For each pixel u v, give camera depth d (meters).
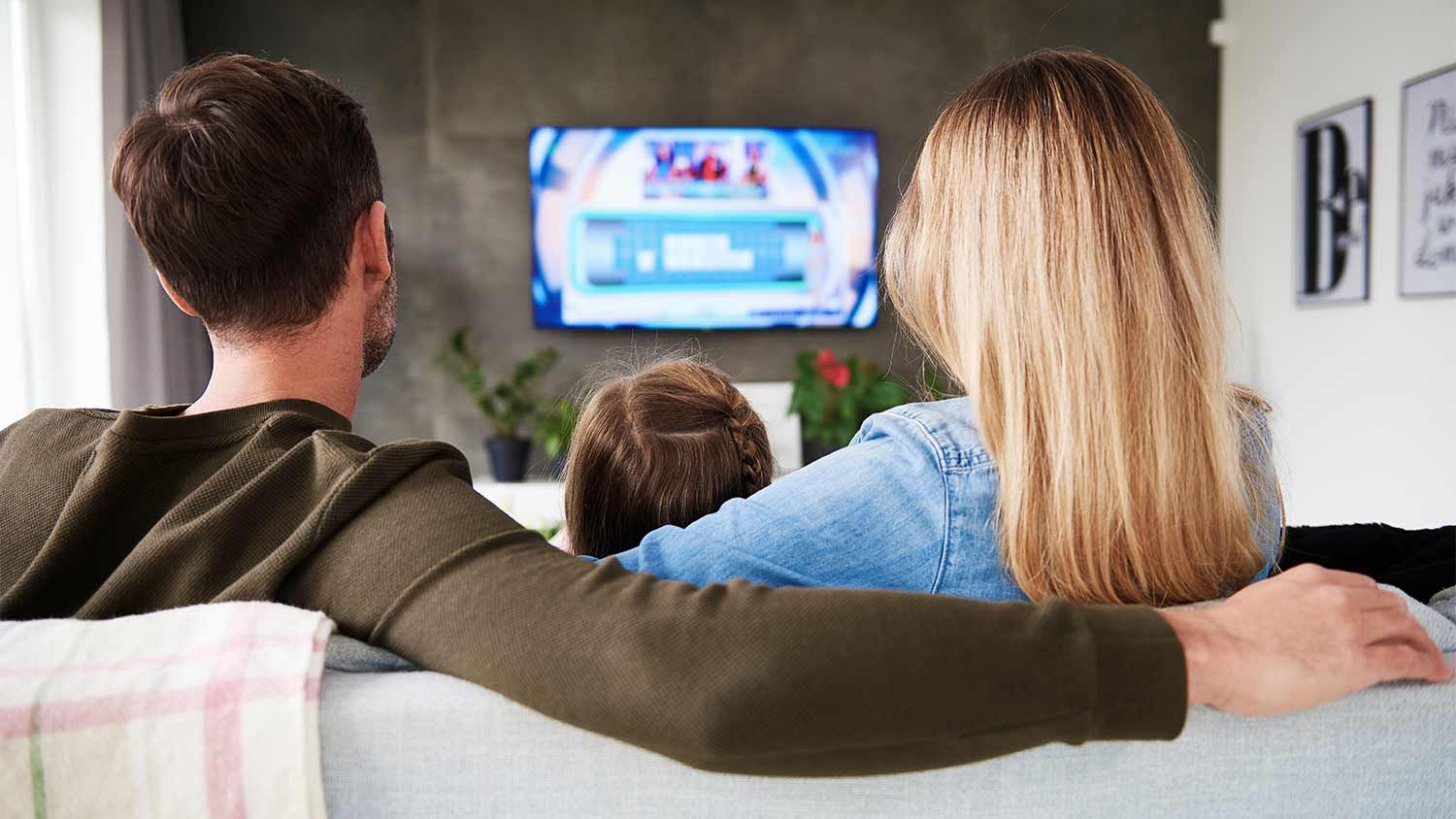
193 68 0.72
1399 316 3.47
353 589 0.59
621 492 0.92
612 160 4.62
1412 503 3.43
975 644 0.51
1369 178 3.62
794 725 0.50
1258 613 0.57
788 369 4.89
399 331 4.69
